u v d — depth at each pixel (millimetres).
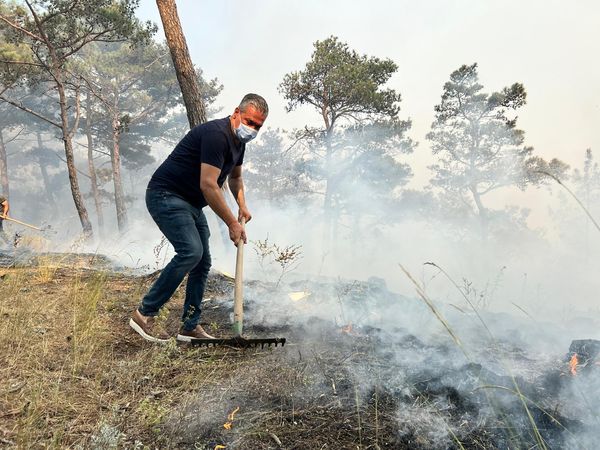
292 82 19859
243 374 2502
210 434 1964
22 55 16109
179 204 2922
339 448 1885
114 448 1786
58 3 15781
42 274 4395
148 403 2154
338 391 2324
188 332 2980
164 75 28859
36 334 2869
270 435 1957
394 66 20516
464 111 25062
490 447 1887
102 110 30312
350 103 19719
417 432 1982
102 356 2680
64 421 2006
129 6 16953
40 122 32438
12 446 1800
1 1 15984
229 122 2898
